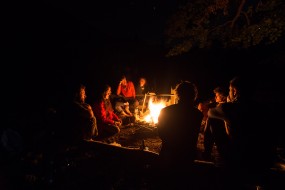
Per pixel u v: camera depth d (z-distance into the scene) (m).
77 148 5.20
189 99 3.08
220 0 7.40
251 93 3.05
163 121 3.12
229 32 7.71
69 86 10.61
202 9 7.82
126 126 7.34
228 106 3.08
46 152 5.05
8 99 8.53
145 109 9.04
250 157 2.96
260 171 3.02
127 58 16.75
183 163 3.09
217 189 3.36
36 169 4.44
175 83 14.88
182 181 3.13
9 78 9.81
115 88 12.65
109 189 3.86
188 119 3.06
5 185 3.96
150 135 6.48
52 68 11.73
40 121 6.50
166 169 3.15
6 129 5.21
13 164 4.59
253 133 2.94
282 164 4.02
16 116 6.93
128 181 4.03
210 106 5.44
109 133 6.59
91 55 14.66
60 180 4.14
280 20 6.57
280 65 9.65
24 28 12.81
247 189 3.16
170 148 3.10
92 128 5.55
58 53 12.95
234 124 2.99
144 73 15.84
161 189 3.24
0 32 11.52
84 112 5.50
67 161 4.69
